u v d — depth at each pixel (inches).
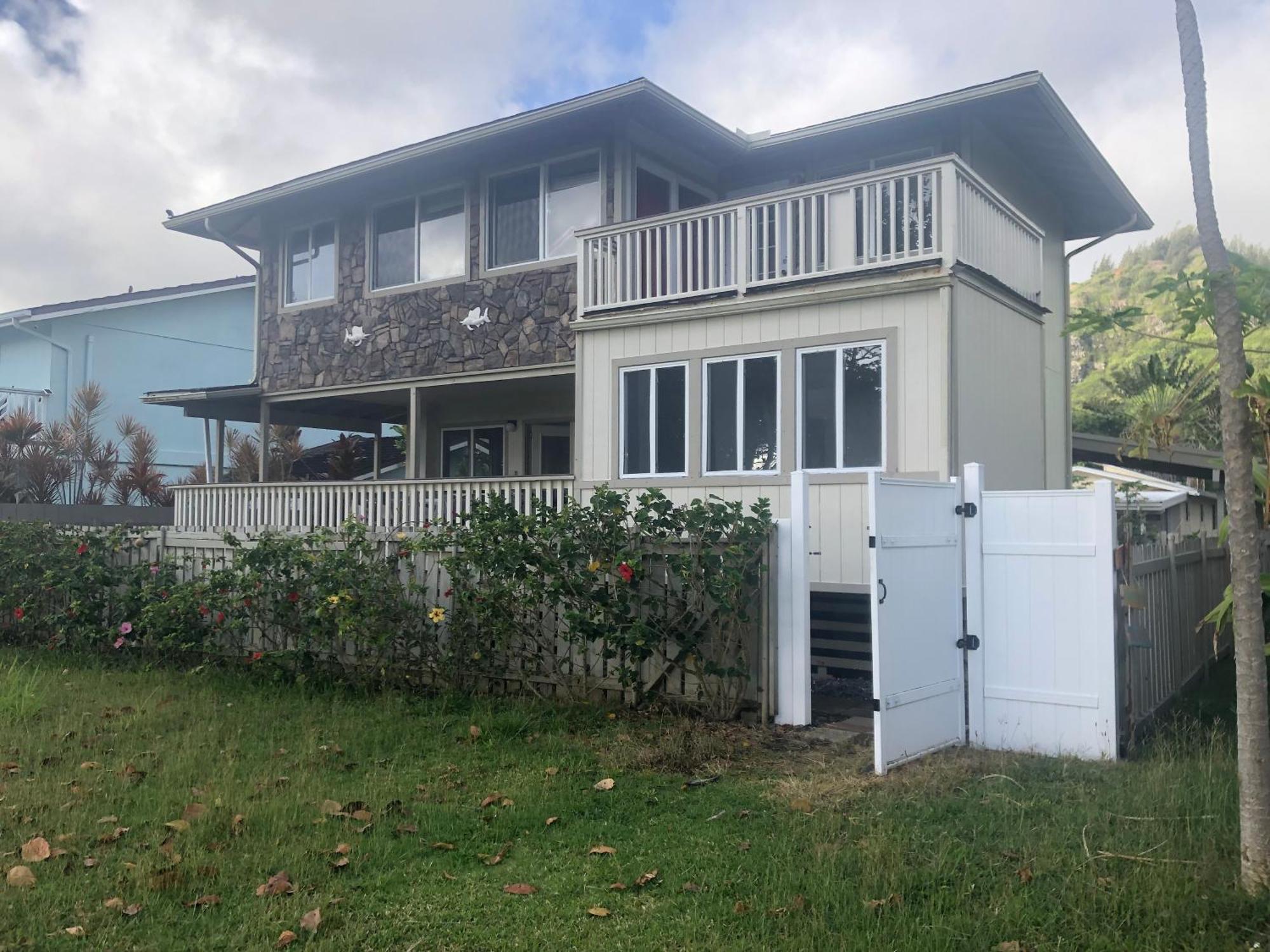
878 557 245.4
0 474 738.8
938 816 208.8
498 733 284.8
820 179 543.5
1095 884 167.3
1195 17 176.7
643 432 447.5
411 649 355.6
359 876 181.3
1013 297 439.8
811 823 203.6
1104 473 848.9
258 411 693.9
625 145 505.7
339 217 620.4
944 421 369.1
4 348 951.6
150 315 961.5
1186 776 223.3
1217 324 173.3
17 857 190.9
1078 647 258.8
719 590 289.1
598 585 315.3
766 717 296.2
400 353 589.0
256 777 242.4
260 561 370.6
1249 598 169.5
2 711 308.8
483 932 159.6
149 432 884.6
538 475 621.6
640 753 259.9
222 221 667.4
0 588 456.1
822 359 400.2
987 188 411.8
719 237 462.6
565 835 202.2
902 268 385.7
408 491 520.7
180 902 170.6
